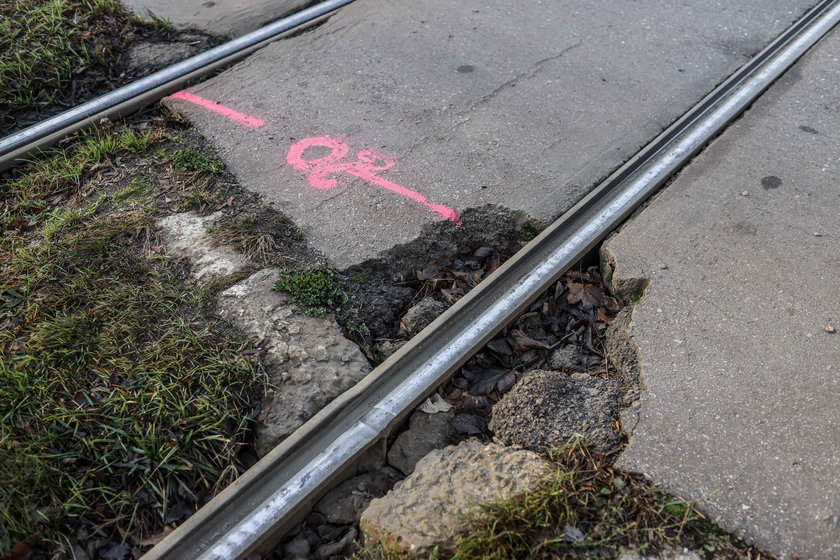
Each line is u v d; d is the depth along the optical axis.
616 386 2.98
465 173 4.02
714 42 5.17
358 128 4.37
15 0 4.99
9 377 2.78
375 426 2.79
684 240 3.59
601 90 4.68
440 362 3.02
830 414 2.81
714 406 2.86
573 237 3.60
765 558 2.40
